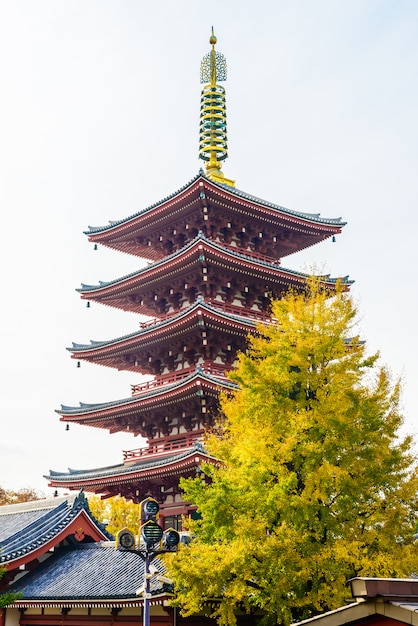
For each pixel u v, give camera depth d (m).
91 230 56.66
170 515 45.19
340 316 27.55
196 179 47.66
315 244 57.50
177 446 46.28
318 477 24.44
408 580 12.32
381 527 24.86
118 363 54.94
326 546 24.53
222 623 25.86
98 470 52.06
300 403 26.72
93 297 55.62
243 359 27.16
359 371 26.78
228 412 28.17
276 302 28.92
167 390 44.84
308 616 25.33
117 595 29.34
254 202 50.78
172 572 24.72
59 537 37.34
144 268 51.34
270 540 23.55
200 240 45.38
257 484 25.22
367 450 24.98
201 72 62.50
